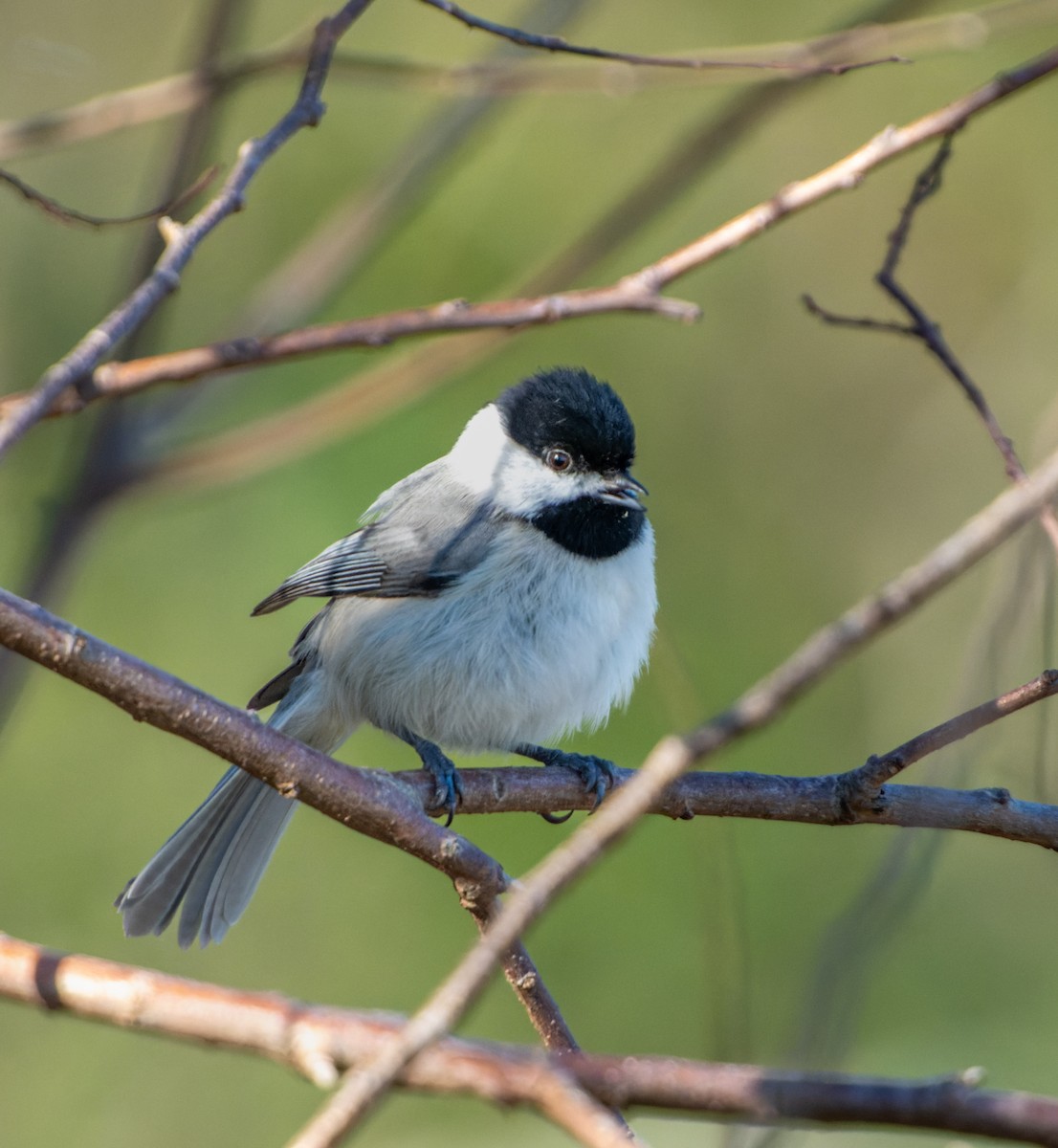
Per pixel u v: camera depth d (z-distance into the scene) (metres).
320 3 13.79
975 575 12.19
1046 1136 2.96
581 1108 3.10
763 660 13.05
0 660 8.36
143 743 12.39
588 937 11.24
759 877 11.39
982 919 10.80
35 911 11.62
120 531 12.57
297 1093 11.00
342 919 11.77
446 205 13.46
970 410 14.12
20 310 12.91
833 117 14.80
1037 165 14.59
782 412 14.19
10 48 13.09
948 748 6.68
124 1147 10.70
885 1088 3.07
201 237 5.55
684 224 14.67
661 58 6.29
